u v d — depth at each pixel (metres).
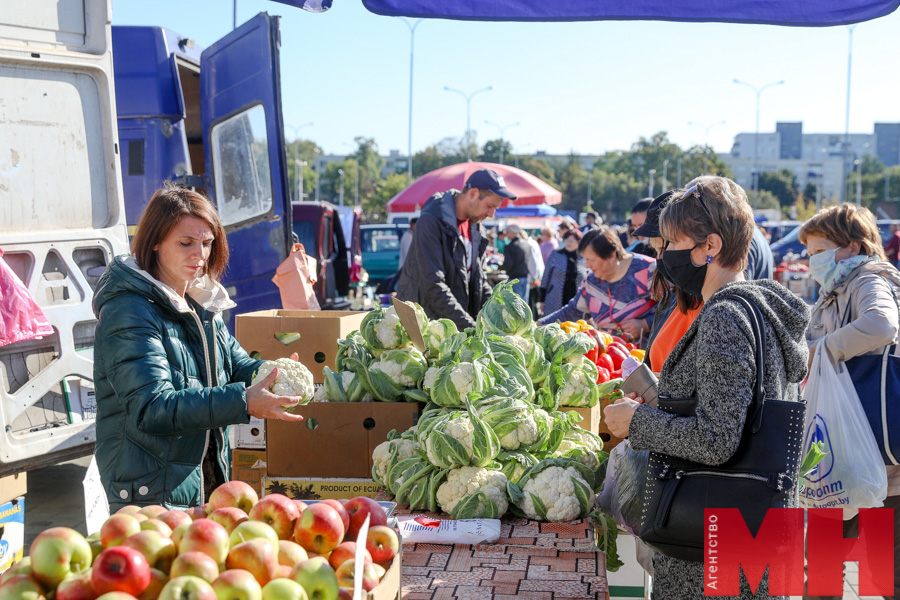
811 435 3.38
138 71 7.04
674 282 2.34
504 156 102.12
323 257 12.10
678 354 2.20
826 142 187.50
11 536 4.07
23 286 3.94
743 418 2.00
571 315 5.55
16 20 4.42
